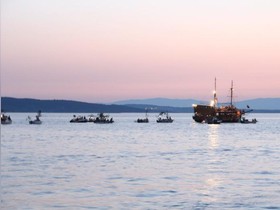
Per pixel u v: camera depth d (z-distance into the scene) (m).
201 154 146.12
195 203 66.88
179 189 78.12
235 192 75.12
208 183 84.38
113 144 193.12
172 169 105.69
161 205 65.56
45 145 187.12
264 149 166.88
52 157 135.50
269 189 77.56
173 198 70.38
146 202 67.50
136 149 166.88
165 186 81.00
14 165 112.81
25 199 67.94
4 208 61.16
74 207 63.97
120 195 72.50
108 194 73.25
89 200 68.50
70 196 71.19
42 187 78.69
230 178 90.94
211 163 118.81
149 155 142.38
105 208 63.62
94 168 107.38
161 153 149.88
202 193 74.44
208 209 63.09
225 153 149.75
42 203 65.81
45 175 94.06
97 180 87.88
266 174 96.75
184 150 162.62
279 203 66.50
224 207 64.31
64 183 83.56
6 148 170.38
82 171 101.44
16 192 73.12
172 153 150.00
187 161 124.12
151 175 95.38
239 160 126.62
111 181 86.75
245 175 95.44
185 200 68.94
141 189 77.94
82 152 153.38
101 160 126.69
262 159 129.25
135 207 64.19
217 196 71.94
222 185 82.06
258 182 85.44
